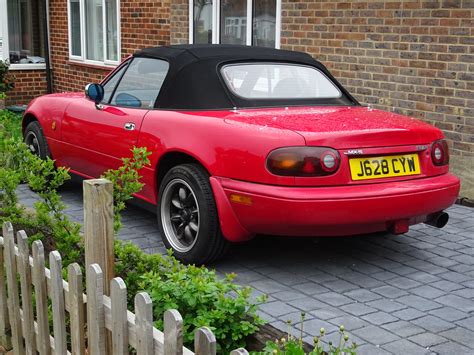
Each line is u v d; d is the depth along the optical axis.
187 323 3.28
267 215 4.53
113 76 6.26
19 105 14.31
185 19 10.77
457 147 7.23
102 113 6.03
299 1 8.79
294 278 4.82
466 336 3.88
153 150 5.32
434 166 4.97
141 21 11.96
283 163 4.46
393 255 5.36
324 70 5.88
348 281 4.78
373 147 4.63
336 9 8.33
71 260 3.72
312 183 4.46
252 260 5.21
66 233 3.78
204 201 4.83
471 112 7.05
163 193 5.23
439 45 7.28
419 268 5.07
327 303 4.36
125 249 3.69
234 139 4.70
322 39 8.56
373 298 4.46
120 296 2.54
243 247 5.50
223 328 3.28
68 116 6.57
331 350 2.98
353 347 3.01
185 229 5.11
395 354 3.62
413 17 7.48
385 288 4.64
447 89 7.26
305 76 5.70
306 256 5.31
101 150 6.01
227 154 4.72
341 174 4.51
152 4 11.65
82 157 6.36
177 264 3.61
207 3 10.44
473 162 7.07
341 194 4.46
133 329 2.52
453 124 7.24
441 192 4.87
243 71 5.45
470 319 4.14
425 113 7.51
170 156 5.26
